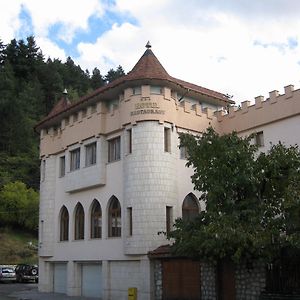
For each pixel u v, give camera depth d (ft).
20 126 292.20
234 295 65.72
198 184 60.54
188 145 63.57
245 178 57.21
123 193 83.51
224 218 54.80
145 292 77.00
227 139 61.05
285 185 57.06
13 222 241.55
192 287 72.02
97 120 92.32
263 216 56.24
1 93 311.68
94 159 93.76
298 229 54.24
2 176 265.34
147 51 88.07
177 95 90.22
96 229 92.58
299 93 78.07
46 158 109.81
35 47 383.24
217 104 98.73
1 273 149.89
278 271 59.47
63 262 101.45
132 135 82.99
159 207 79.36
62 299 87.61
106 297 85.87
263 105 84.48
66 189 100.22
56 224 104.73
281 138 80.48
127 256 81.35
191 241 57.62
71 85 385.50
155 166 80.64
